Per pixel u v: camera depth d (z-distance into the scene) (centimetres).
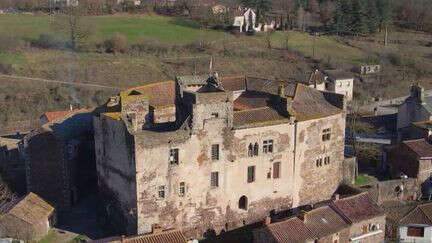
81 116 8750
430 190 8862
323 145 8112
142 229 6950
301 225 6644
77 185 8325
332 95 8362
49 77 14425
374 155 10138
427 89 16400
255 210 7694
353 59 18375
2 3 19450
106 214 7719
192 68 15962
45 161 7912
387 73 17512
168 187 7006
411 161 9031
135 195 6869
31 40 16188
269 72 16525
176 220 7162
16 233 7112
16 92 13338
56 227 7550
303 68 17050
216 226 7450
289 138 7694
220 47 17875
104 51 16475
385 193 8569
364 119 12825
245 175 7506
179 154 6981
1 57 15112
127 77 15000
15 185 8556
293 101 8000
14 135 10744
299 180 7956
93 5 19788
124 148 6981
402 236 7450
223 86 8931
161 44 17300
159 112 7950
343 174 8569
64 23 17512
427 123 10150
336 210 7069
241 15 19750
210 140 7144
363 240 7069
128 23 18788
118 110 7694
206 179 7244
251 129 7381
